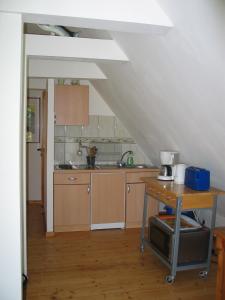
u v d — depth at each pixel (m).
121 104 4.25
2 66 1.95
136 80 3.14
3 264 2.05
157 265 3.35
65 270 3.20
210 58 1.88
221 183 3.22
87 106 4.54
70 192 4.29
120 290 2.84
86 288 2.86
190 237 3.04
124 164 4.93
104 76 3.88
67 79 4.30
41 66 3.70
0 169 2.00
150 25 2.00
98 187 4.38
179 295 2.77
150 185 3.54
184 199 2.91
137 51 2.64
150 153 4.83
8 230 2.04
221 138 2.50
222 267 1.99
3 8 1.87
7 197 2.02
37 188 5.80
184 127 2.95
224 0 1.50
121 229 4.50
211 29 1.69
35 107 5.63
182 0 1.72
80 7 1.94
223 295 1.96
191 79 2.23
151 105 3.28
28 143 5.68
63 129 4.90
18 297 2.08
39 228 4.48
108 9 1.96
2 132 1.98
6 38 1.94
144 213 3.74
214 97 2.14
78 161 4.97
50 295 2.72
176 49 2.12
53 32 2.99
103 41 2.93
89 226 4.41
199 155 3.18
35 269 3.21
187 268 3.01
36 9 1.90
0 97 1.97
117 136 5.09
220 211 3.61
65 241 4.00
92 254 3.62
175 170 3.47
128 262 3.42
